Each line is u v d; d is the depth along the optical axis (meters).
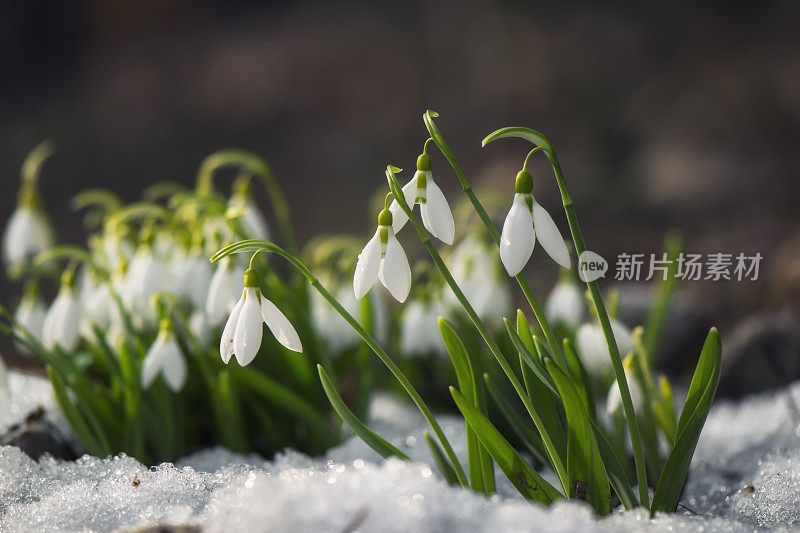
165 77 3.69
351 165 3.22
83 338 0.80
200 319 0.78
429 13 3.62
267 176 0.83
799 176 2.39
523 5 3.40
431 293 0.83
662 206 2.37
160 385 0.75
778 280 1.33
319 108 3.53
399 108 3.43
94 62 3.86
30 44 3.86
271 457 0.80
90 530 0.65
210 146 3.40
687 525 0.64
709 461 0.79
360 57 3.59
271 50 3.69
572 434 0.65
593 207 2.45
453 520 0.60
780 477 0.71
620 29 3.23
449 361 0.87
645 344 0.85
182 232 0.80
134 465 0.71
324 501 0.60
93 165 3.29
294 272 0.84
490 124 3.23
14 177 3.18
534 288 1.58
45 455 0.73
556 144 3.01
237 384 0.77
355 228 2.67
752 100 2.79
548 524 0.60
